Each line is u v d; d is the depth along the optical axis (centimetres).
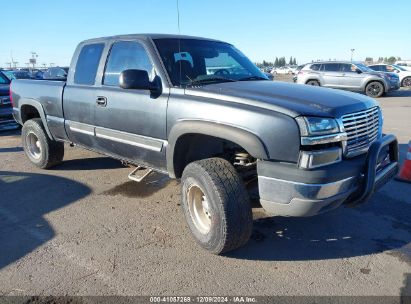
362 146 336
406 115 1234
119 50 446
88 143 504
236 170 357
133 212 449
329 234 393
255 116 309
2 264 338
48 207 466
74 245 371
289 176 299
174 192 511
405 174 548
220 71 430
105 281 312
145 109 396
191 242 376
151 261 342
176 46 420
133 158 443
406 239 382
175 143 367
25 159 695
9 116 959
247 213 327
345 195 315
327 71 1927
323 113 305
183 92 369
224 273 323
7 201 486
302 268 331
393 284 307
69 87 510
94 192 514
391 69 2559
